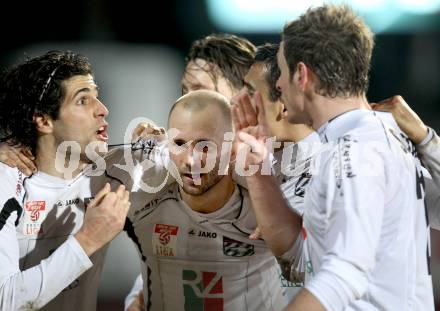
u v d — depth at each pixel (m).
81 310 11.03
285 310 7.55
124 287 23.53
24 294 9.35
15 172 10.50
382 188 7.80
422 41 30.84
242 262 10.87
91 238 9.59
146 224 10.95
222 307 11.06
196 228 10.72
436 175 9.56
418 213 8.42
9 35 30.67
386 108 9.59
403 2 30.30
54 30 30.73
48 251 10.77
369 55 8.45
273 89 10.73
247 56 13.46
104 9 30.92
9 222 10.02
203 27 31.42
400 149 8.25
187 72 13.67
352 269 7.44
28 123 10.77
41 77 10.63
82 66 10.91
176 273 11.05
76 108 10.70
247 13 31.16
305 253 8.95
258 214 9.44
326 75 8.21
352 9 8.56
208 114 10.12
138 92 30.11
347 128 8.13
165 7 31.22
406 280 7.97
